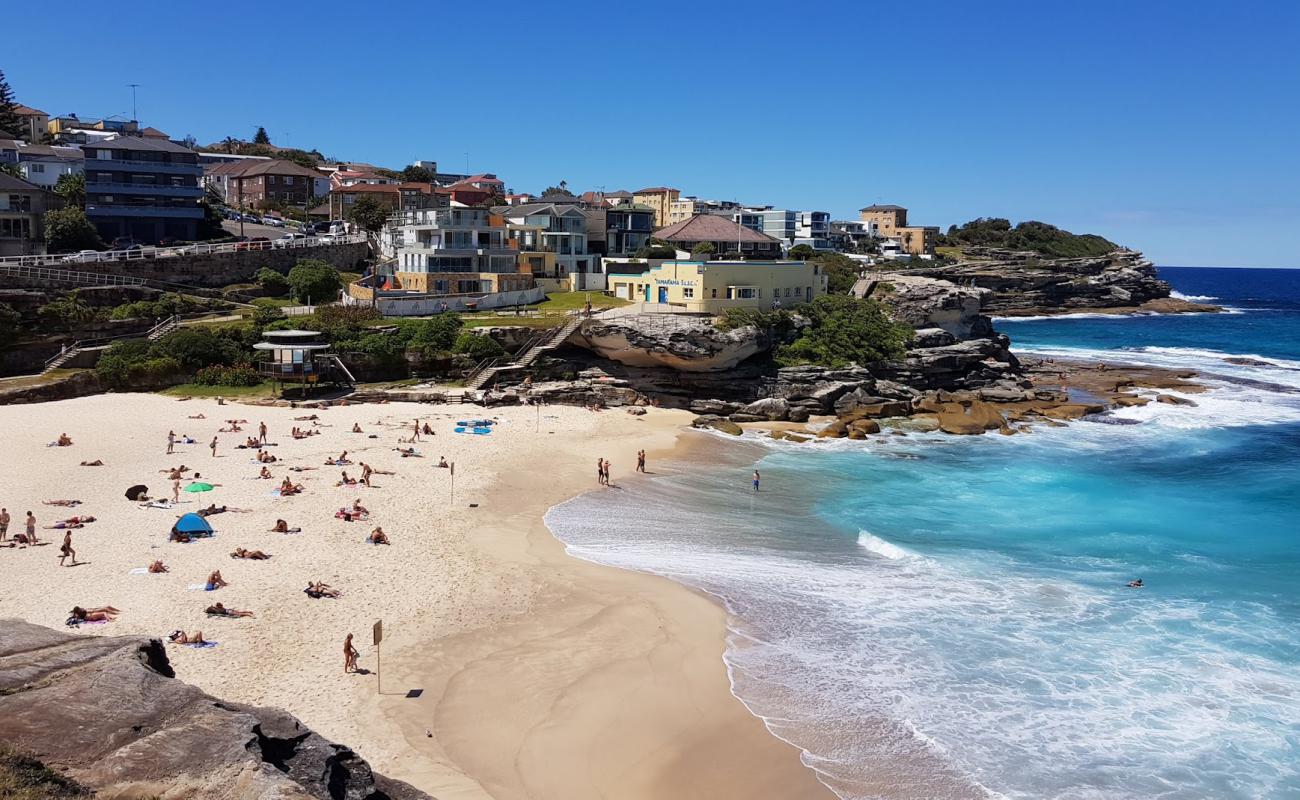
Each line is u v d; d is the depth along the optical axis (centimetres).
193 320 7912
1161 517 4738
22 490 4484
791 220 18688
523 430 6188
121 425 5847
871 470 5619
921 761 2577
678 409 7169
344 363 7100
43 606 3147
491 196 14075
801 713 2802
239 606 3231
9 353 6981
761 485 5228
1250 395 8206
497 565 3784
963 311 8912
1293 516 4762
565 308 8512
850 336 7744
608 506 4722
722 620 3394
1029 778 2514
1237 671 3081
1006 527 4569
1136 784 2495
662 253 10919
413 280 9081
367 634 3094
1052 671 3077
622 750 2559
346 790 1748
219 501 4434
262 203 14150
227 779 1552
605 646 3130
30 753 1591
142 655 1978
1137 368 9888
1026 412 7338
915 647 3231
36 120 16200
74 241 9256
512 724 2627
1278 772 2545
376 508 4431
